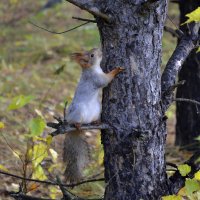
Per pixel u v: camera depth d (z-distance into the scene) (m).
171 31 8.62
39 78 19.48
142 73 7.01
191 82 12.85
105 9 6.93
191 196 7.07
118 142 7.10
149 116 7.08
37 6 30.52
